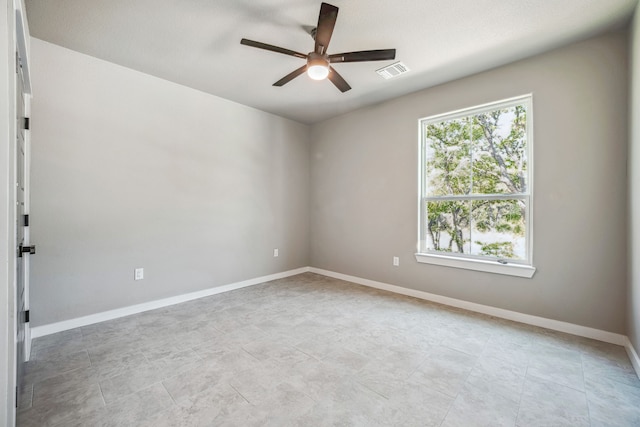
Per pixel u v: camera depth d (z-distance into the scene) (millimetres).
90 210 2604
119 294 2779
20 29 1526
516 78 2686
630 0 1876
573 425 1411
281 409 1511
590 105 2338
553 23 2131
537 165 2586
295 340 2299
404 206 3553
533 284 2621
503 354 2092
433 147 3361
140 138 2910
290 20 2127
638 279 1893
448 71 2877
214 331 2461
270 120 4180
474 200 3039
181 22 2143
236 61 2705
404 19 2084
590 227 2352
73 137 2506
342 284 4008
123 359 1997
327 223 4492
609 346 2209
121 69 2779
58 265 2434
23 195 1949
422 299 3350
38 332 2336
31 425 1384
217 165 3559
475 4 1932
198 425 1396
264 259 4137
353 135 4105
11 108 1184
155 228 3025
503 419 1449
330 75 2359
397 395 1630
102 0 1897
